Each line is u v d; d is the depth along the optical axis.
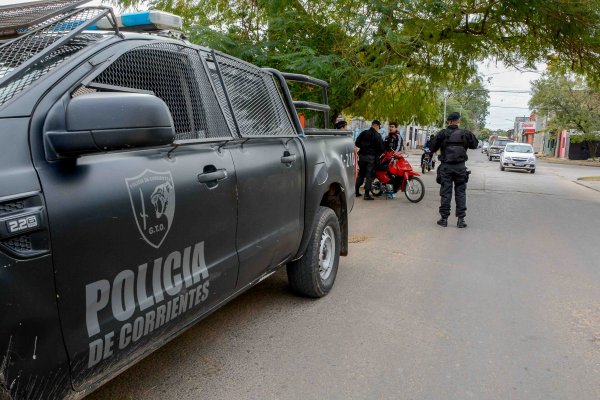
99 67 2.13
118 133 1.84
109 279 2.04
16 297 1.63
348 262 5.80
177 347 3.49
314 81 5.04
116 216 2.05
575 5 10.52
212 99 3.00
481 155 55.41
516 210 10.38
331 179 4.48
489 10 11.06
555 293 4.80
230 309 4.23
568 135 47.56
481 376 3.17
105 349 2.04
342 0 9.12
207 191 2.68
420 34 10.02
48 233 1.75
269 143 3.54
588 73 13.38
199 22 10.60
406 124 14.54
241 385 3.00
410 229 7.87
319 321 3.99
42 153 1.81
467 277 5.26
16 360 1.64
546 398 2.93
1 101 1.82
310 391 2.94
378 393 2.94
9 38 2.25
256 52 8.89
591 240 7.39
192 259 2.59
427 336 3.75
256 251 3.24
